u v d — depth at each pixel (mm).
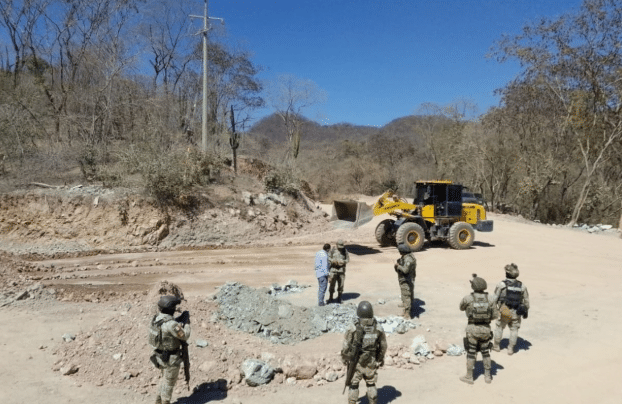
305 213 26500
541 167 37188
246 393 6660
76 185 21594
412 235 18688
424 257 17750
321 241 22031
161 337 5859
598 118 34000
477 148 41375
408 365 7734
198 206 21969
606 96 32906
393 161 74562
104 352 7316
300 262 17047
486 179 42625
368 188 65688
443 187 19609
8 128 23031
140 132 26766
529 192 37750
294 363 7223
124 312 9047
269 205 24656
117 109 30234
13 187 20375
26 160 22766
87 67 32125
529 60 35000
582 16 32312
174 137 30969
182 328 5906
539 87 36594
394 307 11117
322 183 63469
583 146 35938
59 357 7559
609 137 34094
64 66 33000
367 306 6020
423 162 69438
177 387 6629
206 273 14875
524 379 7297
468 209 20438
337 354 7957
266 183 26391
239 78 44000
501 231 26547
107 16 29953
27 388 6586
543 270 15781
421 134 57125
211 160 25234
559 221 40594
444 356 8273
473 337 7094
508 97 38812
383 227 19984
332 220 19594
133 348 7277
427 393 6781
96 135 27750
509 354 8312
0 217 18641
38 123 25922
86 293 11195
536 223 34750
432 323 10016
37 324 9141
